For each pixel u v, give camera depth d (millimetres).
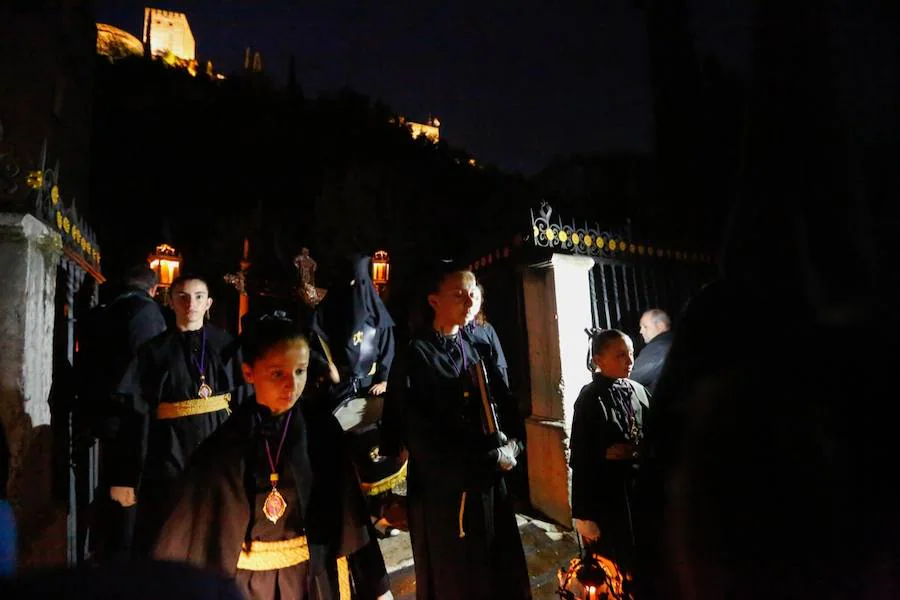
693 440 779
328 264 16641
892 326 593
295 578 1620
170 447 2592
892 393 594
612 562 2410
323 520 1686
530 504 4484
